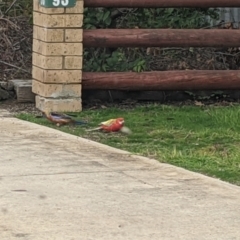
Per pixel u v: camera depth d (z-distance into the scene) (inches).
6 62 567.5
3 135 414.9
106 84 497.7
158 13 536.7
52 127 445.4
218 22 556.4
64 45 483.2
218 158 374.0
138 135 424.5
